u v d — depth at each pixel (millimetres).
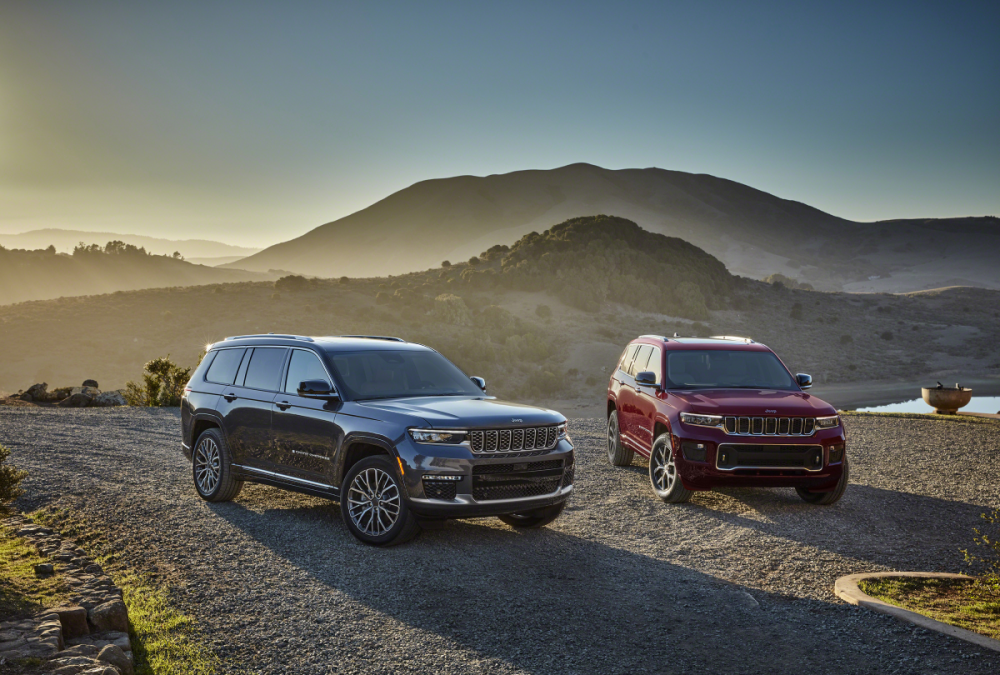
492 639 4613
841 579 5871
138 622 4750
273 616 4914
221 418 8039
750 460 8109
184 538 6648
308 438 7121
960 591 5781
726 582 5871
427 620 4883
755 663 4387
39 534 6406
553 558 6336
